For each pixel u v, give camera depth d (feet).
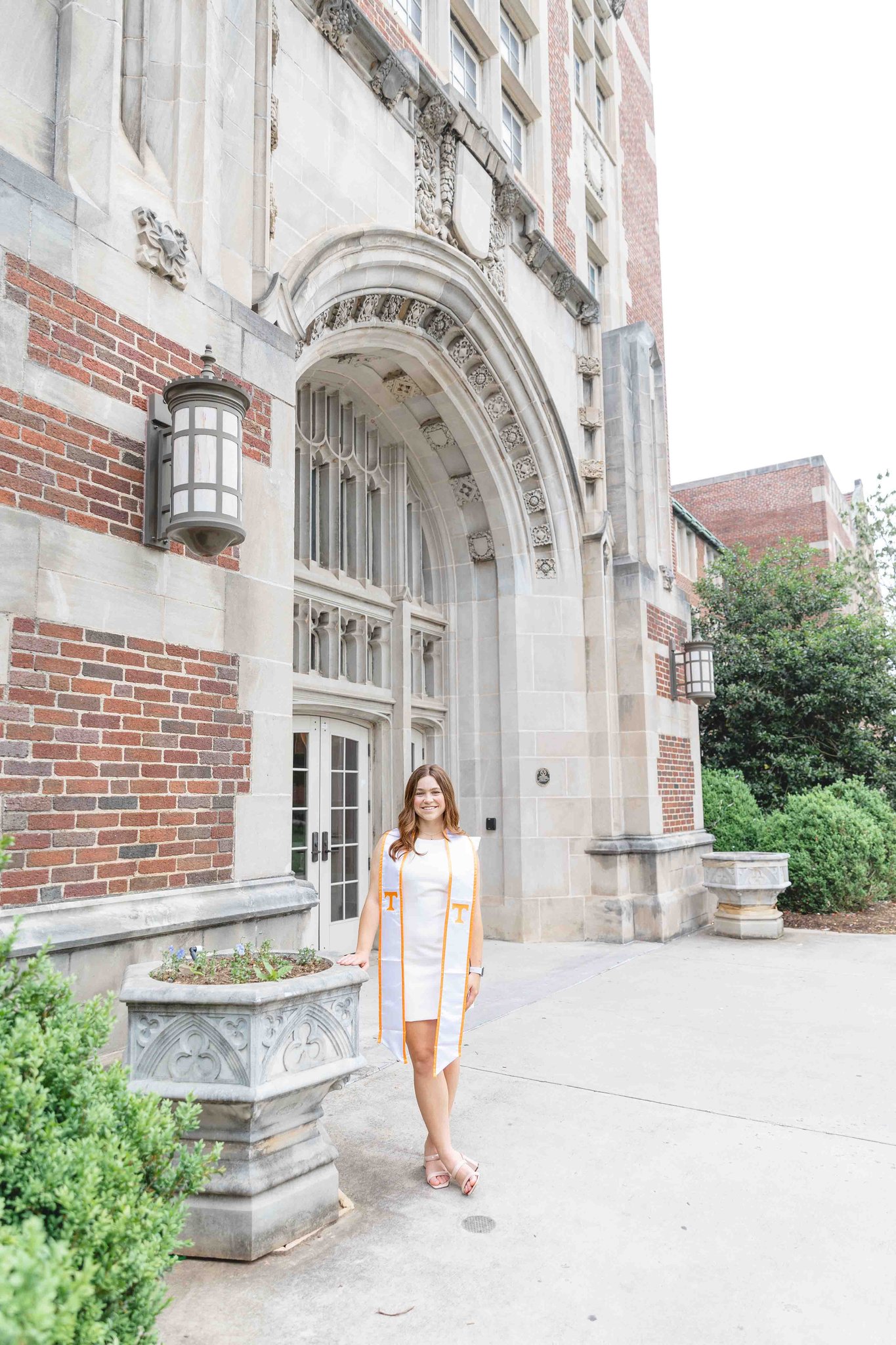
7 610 11.74
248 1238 9.53
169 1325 8.42
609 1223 10.57
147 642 13.80
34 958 7.47
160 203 15.03
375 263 23.56
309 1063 10.23
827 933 33.30
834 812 37.68
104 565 13.16
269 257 18.81
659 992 23.22
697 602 67.87
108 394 13.43
